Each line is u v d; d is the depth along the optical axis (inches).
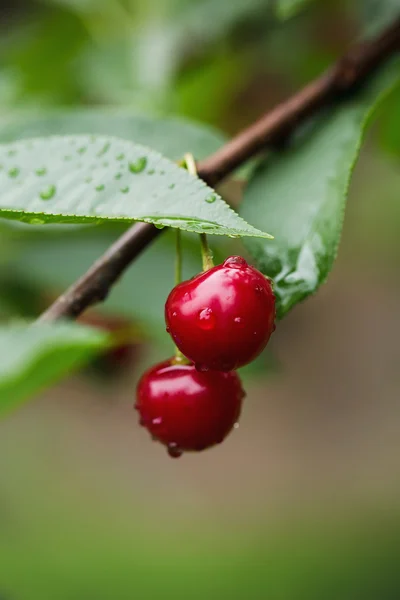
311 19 21.0
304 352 56.2
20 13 25.0
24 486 37.6
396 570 36.8
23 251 17.8
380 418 54.6
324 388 56.6
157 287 17.3
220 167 14.8
